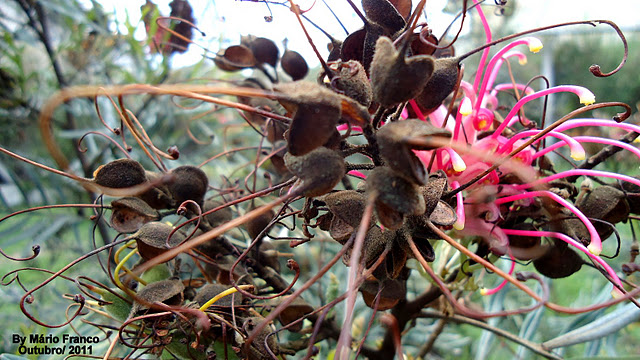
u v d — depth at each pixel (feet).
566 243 0.43
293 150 0.28
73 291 0.86
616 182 0.44
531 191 0.43
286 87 0.28
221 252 0.49
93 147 1.02
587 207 0.42
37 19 1.07
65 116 1.10
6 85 0.99
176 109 0.99
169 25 0.70
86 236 1.28
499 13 0.48
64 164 0.24
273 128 0.56
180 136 1.03
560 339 0.57
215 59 0.61
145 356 0.58
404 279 0.43
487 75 0.44
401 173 0.27
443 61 0.37
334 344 0.70
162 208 0.45
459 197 0.38
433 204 0.33
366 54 0.37
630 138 0.42
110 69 1.01
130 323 0.41
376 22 0.37
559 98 2.53
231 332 0.43
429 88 0.36
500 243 0.42
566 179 0.45
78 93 0.24
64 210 1.07
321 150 0.29
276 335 0.49
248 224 0.51
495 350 0.93
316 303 0.82
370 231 0.34
